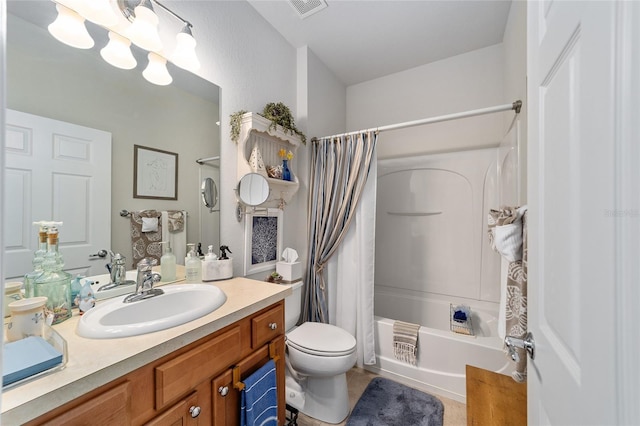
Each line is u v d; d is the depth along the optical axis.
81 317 0.85
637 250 0.30
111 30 1.08
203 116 1.45
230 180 1.59
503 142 1.95
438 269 2.40
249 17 1.75
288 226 2.10
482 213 2.23
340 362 1.40
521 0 1.56
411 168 2.52
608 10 0.34
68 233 0.96
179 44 1.21
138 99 1.17
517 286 1.11
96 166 1.04
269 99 1.91
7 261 0.83
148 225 1.21
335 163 2.08
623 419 0.31
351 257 2.03
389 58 2.40
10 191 0.84
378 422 1.46
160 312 1.06
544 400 0.59
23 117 0.87
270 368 1.12
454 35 2.10
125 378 0.67
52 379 0.57
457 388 1.66
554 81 0.55
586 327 0.40
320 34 2.06
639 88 0.30
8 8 0.84
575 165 0.45
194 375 0.83
